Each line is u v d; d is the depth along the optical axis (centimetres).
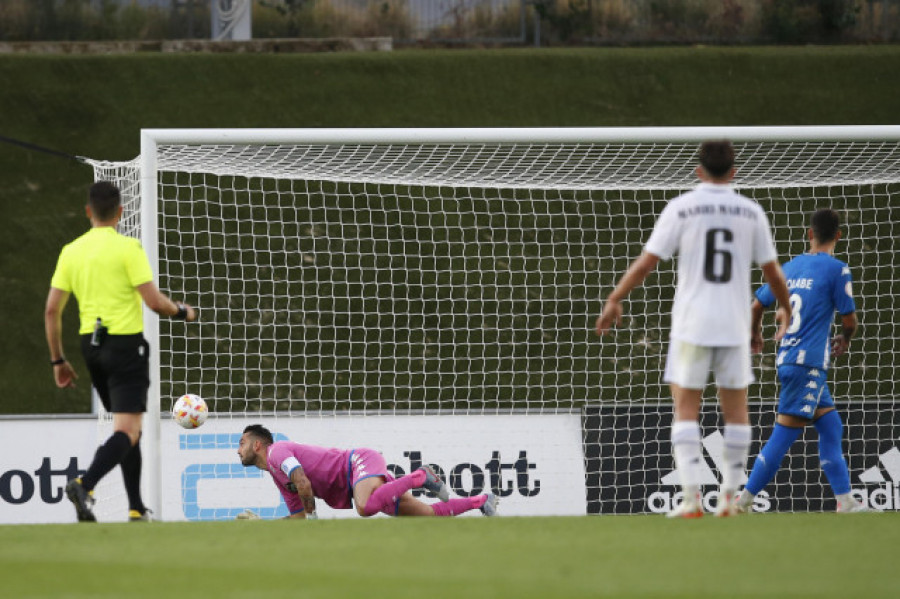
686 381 1880
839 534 1653
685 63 6550
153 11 6850
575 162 4169
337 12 6969
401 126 6106
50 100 6094
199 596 1169
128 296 2278
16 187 5803
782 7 7100
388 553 1471
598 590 1164
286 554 1482
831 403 2786
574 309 5166
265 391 4853
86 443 3778
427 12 7012
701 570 1297
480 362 5059
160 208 5372
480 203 5525
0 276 5544
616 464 3819
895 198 5422
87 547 1614
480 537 1642
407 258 5338
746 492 2764
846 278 2712
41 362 5334
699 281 1861
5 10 6812
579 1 7075
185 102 6144
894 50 6738
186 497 3675
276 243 5353
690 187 4159
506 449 3803
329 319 5169
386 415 3784
